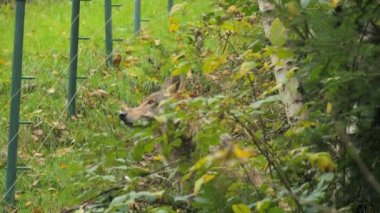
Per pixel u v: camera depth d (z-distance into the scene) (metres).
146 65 20.50
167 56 20.70
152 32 22.67
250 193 7.59
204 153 7.96
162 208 7.25
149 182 10.05
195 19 22.83
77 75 20.16
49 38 24.78
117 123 17.73
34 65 21.56
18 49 14.48
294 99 8.55
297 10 6.84
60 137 17.66
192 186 8.36
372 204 7.28
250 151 5.71
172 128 7.80
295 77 8.14
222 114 7.28
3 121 18.47
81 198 8.35
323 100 7.48
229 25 9.51
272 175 7.53
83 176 8.22
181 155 10.93
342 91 7.07
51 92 19.66
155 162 12.60
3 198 14.27
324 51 6.71
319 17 6.79
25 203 14.43
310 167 7.83
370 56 6.75
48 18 28.31
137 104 18.72
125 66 20.64
